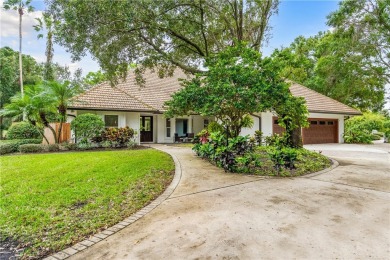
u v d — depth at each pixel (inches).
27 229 162.4
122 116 665.0
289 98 332.2
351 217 168.9
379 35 863.7
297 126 451.2
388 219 165.6
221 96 303.6
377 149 651.5
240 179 274.7
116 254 129.5
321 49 1097.4
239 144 343.3
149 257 124.9
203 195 220.1
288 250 128.3
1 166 343.9
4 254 136.2
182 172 311.7
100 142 567.2
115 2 298.4
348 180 273.4
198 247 133.0
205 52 460.4
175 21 377.7
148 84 818.8
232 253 126.1
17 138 693.9
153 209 191.0
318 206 189.8
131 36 362.3
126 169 320.2
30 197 218.4
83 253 132.7
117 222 170.2
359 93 1184.8
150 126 790.5
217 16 427.2
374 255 122.8
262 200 203.9
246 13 446.0
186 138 810.2
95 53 347.6
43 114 545.6
